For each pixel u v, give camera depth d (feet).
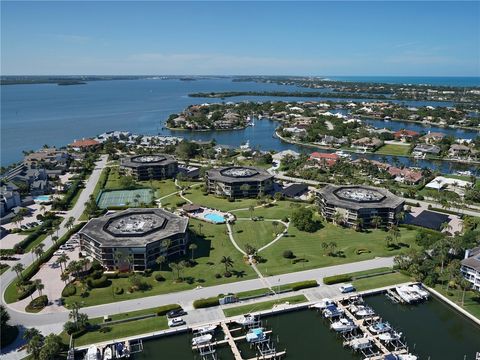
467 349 358.23
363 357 346.13
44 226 590.96
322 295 424.87
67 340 347.15
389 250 525.75
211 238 562.66
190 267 477.77
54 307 395.14
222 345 355.15
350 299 418.51
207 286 438.40
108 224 525.75
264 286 439.22
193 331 367.04
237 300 412.36
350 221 597.11
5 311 362.53
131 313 387.14
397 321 395.55
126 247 455.63
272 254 513.45
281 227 601.62
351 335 369.50
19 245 518.37
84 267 457.68
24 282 433.07
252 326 378.94
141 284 434.71
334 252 519.60
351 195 639.35
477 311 395.96
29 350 317.01
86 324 366.63
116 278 451.53
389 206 591.78
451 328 387.75
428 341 367.66
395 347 355.15
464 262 447.01
